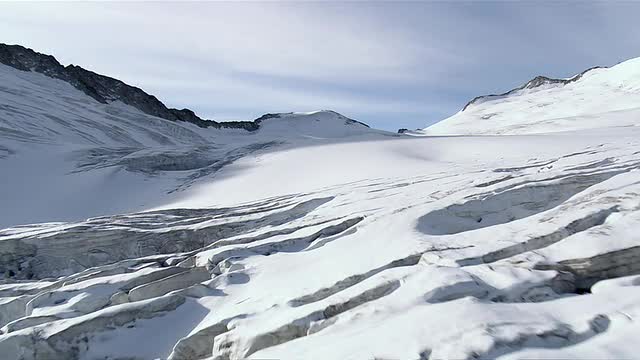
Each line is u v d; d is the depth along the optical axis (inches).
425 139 2133.4
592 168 661.9
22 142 2065.7
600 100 5940.0
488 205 570.6
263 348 334.0
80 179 1565.0
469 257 391.9
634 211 399.2
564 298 305.4
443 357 245.9
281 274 482.6
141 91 4488.2
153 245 786.8
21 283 679.7
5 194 1417.3
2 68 3444.9
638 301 276.5
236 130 5206.7
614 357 229.5
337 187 980.6
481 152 1505.9
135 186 1534.2
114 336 414.6
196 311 446.0
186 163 1883.6
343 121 6407.5
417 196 706.2
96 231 793.6
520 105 7377.0
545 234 407.2
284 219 817.5
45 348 395.9
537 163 871.1
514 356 238.8
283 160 1745.8
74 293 517.0
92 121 2928.2
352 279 411.8
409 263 425.4
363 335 286.4
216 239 787.4
